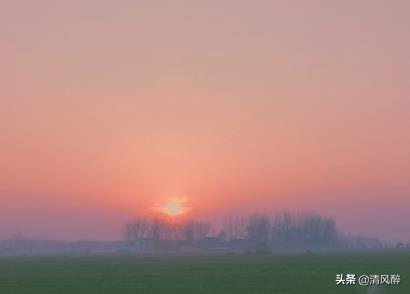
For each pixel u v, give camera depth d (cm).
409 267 13075
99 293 8106
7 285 9550
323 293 7512
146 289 8519
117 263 18212
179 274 11894
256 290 8050
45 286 9300
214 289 8288
